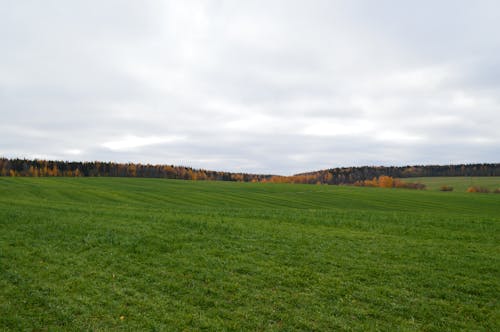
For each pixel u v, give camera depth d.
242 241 20.52
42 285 13.16
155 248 18.39
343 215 31.36
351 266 16.48
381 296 13.33
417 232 24.28
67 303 11.88
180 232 21.89
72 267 15.26
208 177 192.38
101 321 10.89
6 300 11.88
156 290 13.34
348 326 11.14
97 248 18.06
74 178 101.75
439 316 11.92
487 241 22.02
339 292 13.62
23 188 64.12
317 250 19.06
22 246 17.89
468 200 73.06
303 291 13.68
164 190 77.75
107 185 84.06
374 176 184.88
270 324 11.16
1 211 25.98
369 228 25.44
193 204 55.50
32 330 10.23
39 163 163.62
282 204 62.25
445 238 22.75
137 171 180.12
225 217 28.72
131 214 27.78
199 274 15.01
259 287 13.93
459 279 15.12
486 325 11.41
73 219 24.48
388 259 17.67
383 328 11.12
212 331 10.63
